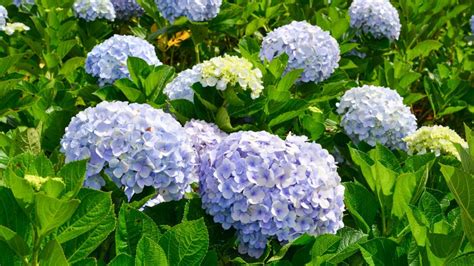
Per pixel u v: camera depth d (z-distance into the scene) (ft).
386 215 2.60
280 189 2.29
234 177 2.29
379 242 2.26
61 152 2.51
